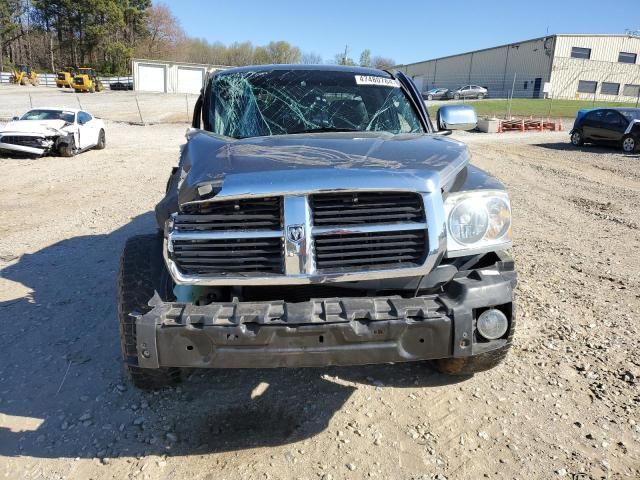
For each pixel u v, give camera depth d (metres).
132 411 3.16
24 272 5.54
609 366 3.66
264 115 3.93
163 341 2.48
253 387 3.42
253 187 2.50
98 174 12.58
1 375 3.54
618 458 2.78
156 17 97.56
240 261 2.56
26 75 64.69
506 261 2.81
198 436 2.95
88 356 3.78
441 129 4.16
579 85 55.19
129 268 2.91
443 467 2.71
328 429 3.00
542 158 17.36
